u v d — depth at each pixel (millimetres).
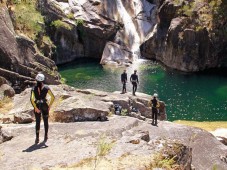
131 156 9414
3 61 23547
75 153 10016
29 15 31109
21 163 9594
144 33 44844
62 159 9648
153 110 18719
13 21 28000
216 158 16062
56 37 39375
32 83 23391
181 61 37812
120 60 41031
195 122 26469
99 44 42219
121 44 42938
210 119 27062
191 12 38781
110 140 10930
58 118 14984
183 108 28969
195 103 29906
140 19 45469
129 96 21562
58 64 39719
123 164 8938
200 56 37844
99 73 36781
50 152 10297
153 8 46688
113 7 44438
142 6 46406
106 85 33031
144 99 21844
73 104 15703
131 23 44781
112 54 41500
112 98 20000
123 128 13422
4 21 24359
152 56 41875
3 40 23734
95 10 43250
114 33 43281
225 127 25500
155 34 41094
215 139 17531
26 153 10352
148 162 9039
